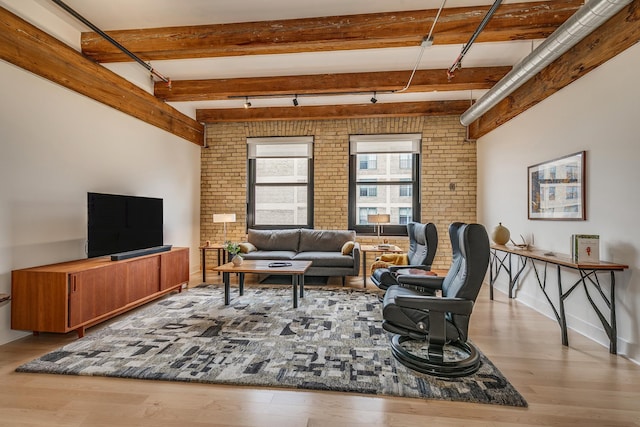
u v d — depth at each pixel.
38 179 2.90
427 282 2.80
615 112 2.52
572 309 3.00
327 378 2.06
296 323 3.06
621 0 2.03
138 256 3.46
